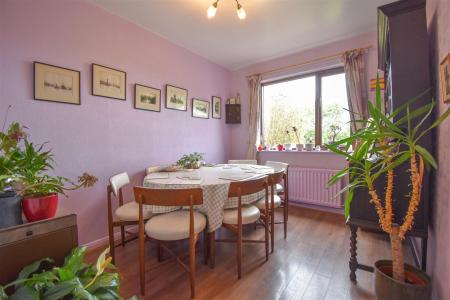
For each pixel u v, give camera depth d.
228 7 2.26
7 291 0.76
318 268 1.75
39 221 0.85
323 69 3.22
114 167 2.35
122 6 2.23
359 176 1.33
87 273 0.90
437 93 1.34
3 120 1.66
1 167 0.85
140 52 2.59
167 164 2.85
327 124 3.23
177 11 2.32
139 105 2.57
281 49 3.27
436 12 1.38
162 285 1.57
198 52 3.37
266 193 1.88
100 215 2.23
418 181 1.09
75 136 2.04
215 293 1.48
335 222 2.71
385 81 2.21
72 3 2.02
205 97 3.58
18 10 1.72
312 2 2.20
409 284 1.08
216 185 1.67
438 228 1.25
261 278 1.63
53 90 1.90
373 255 1.93
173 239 1.46
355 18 2.49
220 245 2.16
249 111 3.81
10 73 1.69
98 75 2.20
